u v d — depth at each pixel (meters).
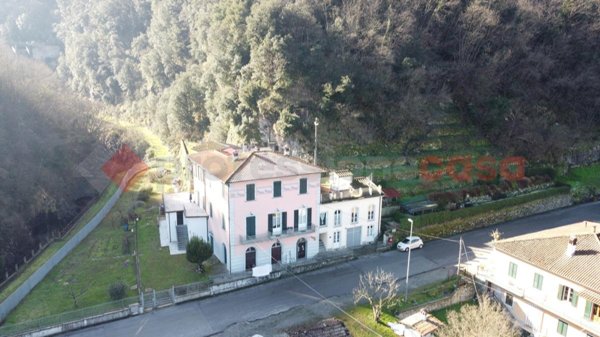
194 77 83.31
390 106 66.00
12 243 52.66
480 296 41.88
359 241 51.38
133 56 116.69
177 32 98.75
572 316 35.69
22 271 46.22
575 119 79.31
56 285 43.66
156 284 42.56
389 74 65.12
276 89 61.06
